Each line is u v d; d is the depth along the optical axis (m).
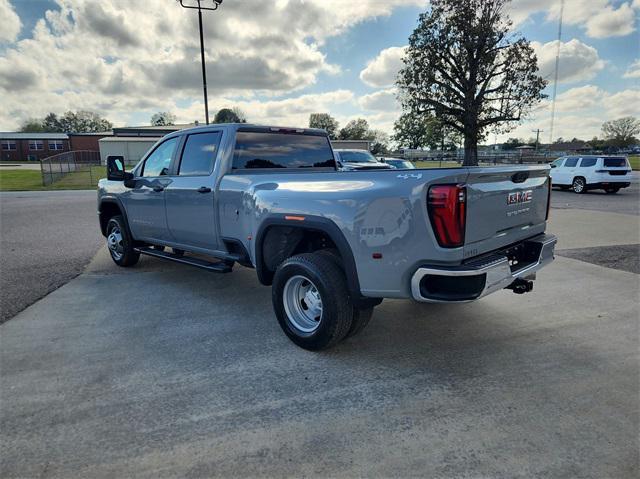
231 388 2.94
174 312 4.43
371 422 2.54
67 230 9.74
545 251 3.59
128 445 2.35
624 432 2.42
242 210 4.05
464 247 2.78
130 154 56.62
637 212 11.75
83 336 3.81
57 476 2.12
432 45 35.16
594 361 3.27
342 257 3.16
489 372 3.12
